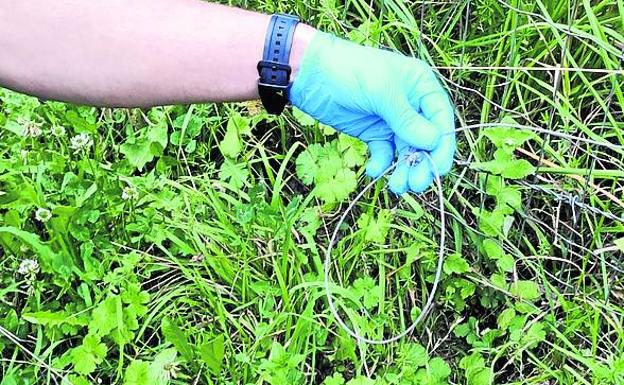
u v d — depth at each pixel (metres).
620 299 1.52
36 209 1.59
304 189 1.74
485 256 1.56
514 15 1.57
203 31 1.06
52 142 1.68
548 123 1.53
